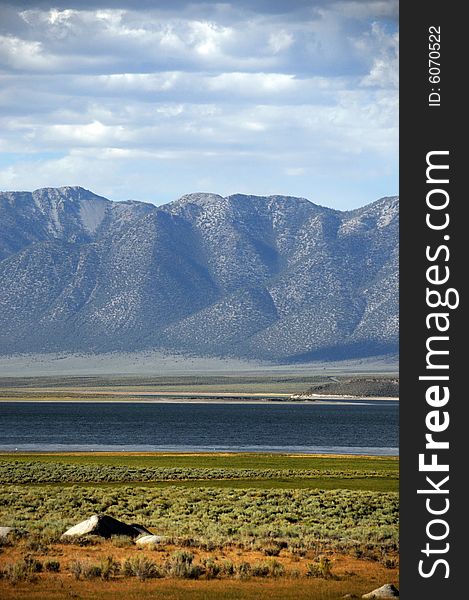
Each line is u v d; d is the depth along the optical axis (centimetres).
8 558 5622
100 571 5241
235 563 5759
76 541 6288
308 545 6519
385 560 5991
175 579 5231
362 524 8238
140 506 9300
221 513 8962
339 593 4956
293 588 5069
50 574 5241
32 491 10619
